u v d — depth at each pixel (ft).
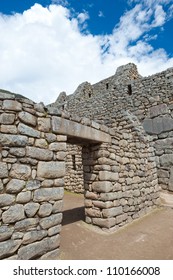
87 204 19.19
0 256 9.57
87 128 16.62
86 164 19.86
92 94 55.11
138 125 30.01
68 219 20.26
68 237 15.58
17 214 10.50
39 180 11.87
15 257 10.09
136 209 21.59
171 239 15.60
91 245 14.76
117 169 19.88
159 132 32.24
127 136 23.03
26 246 10.63
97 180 18.54
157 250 13.84
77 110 48.21
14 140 11.01
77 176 36.40
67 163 38.70
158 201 26.35
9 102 11.21
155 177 27.20
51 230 12.05
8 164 10.58
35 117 12.36
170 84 32.68
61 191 13.01
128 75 43.96
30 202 11.21
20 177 10.96
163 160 30.89
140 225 19.29
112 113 40.11
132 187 21.74
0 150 10.43
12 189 10.51
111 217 17.67
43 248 11.44
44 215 11.79
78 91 53.01
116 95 40.32
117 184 19.43
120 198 19.42
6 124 10.87
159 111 33.04
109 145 19.33
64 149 13.83
